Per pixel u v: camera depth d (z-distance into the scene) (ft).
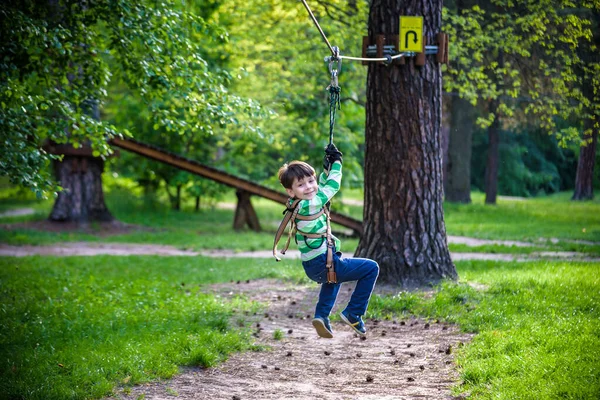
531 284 35.50
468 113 106.93
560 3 58.23
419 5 36.47
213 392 21.70
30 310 31.91
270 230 80.53
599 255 52.21
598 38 59.57
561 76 58.75
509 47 59.93
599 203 110.73
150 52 37.68
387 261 36.55
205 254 59.11
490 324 28.32
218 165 100.89
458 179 113.29
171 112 39.01
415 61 36.19
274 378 23.26
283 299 36.42
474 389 20.66
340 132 79.92
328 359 25.62
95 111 66.69
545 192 146.61
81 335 27.30
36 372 22.03
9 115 30.96
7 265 47.75
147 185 102.32
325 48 70.90
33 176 30.40
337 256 19.89
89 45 37.22
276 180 89.71
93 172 77.30
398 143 36.58
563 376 20.43
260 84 81.30
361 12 63.41
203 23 39.45
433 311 31.76
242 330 29.30
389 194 36.76
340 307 33.40
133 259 53.26
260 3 72.33
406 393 21.42
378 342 27.89
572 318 27.53
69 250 60.64
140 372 22.72
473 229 77.15
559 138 59.77
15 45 32.65
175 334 27.30
